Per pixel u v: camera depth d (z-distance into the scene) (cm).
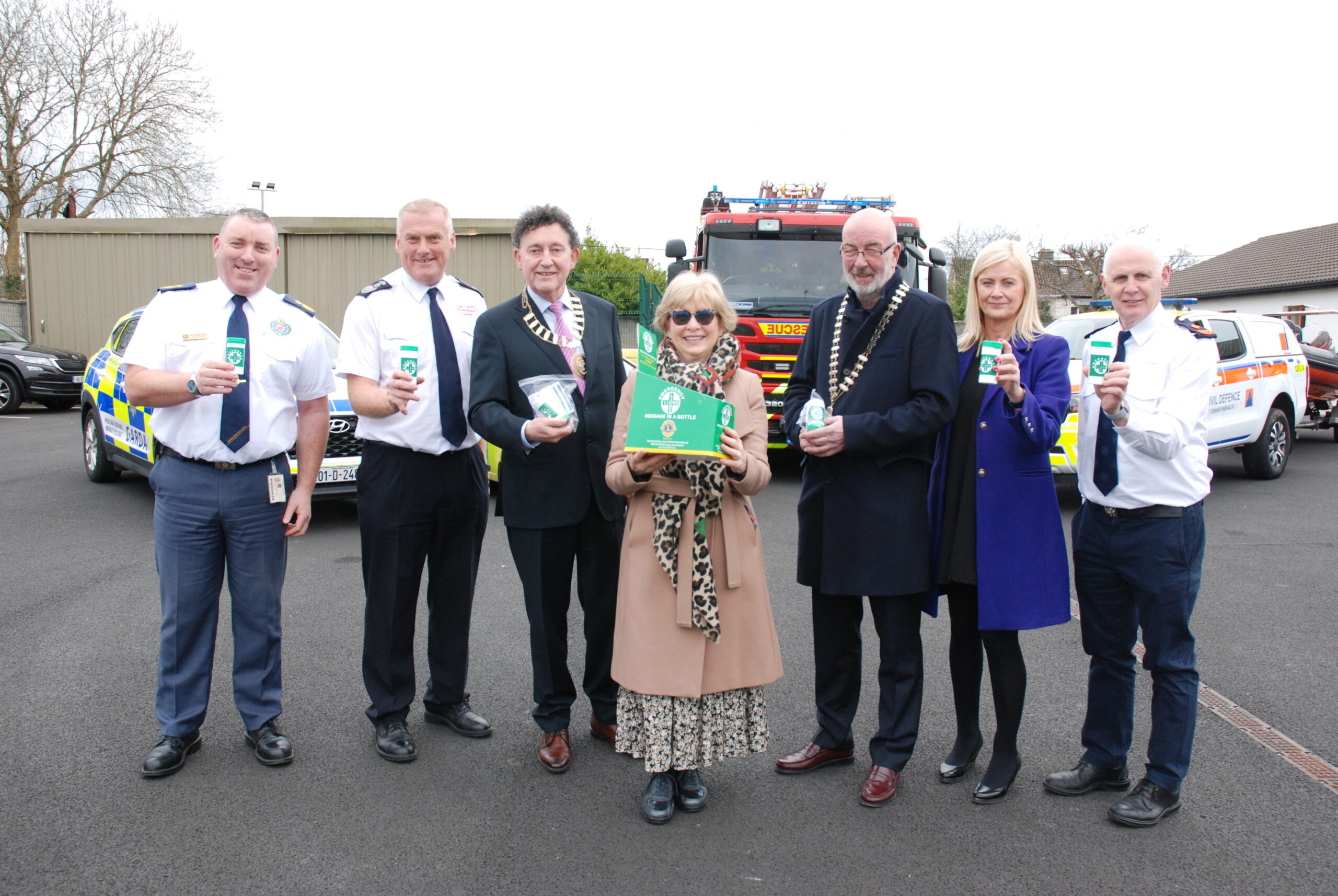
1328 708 372
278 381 326
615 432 305
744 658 292
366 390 326
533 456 322
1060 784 304
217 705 376
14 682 390
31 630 459
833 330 325
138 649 432
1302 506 823
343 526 721
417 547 338
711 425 271
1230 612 503
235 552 323
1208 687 394
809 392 338
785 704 383
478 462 356
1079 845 271
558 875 255
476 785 311
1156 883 251
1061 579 302
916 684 307
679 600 282
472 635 467
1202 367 283
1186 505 281
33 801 291
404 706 339
